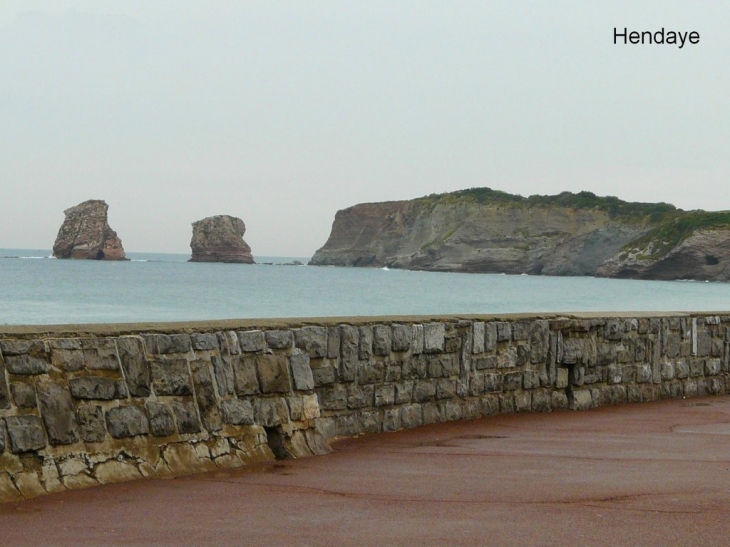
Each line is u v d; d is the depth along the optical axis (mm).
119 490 6770
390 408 10000
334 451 8805
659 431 10555
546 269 166875
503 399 11461
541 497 6828
